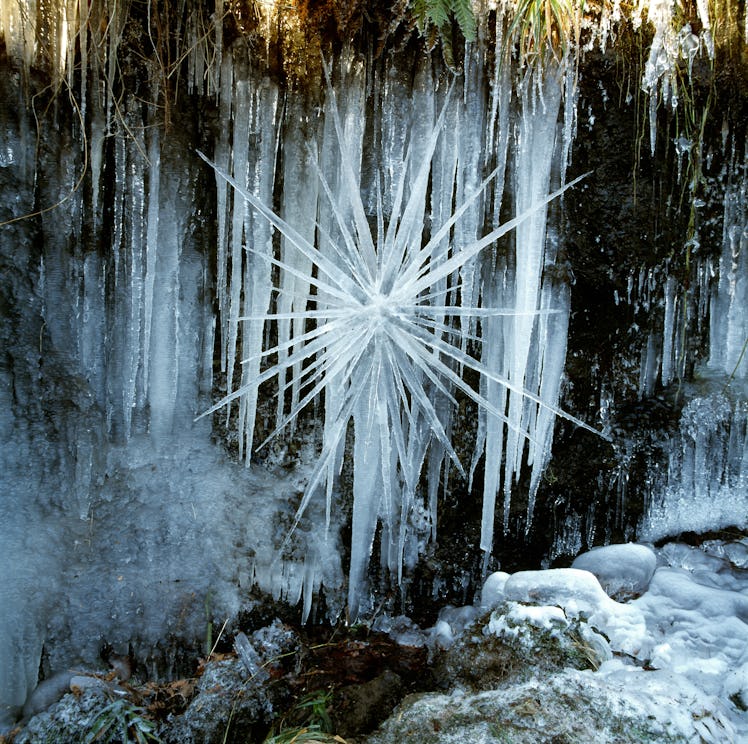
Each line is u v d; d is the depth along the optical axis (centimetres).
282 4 220
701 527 279
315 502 255
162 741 203
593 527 277
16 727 208
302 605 254
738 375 267
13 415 209
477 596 269
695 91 246
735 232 257
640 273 260
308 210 229
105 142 211
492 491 242
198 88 217
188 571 243
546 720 162
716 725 162
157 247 220
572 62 232
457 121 229
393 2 220
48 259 212
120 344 222
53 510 221
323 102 224
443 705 179
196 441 242
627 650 198
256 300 227
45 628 222
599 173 246
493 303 241
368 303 215
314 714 200
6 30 196
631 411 275
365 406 226
